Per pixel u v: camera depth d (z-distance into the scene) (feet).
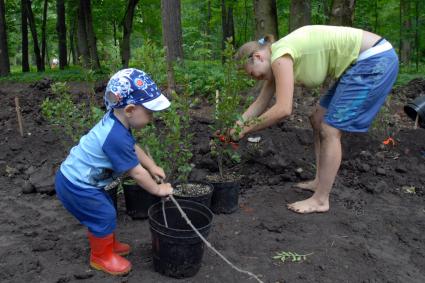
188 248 9.16
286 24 56.08
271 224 12.07
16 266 9.76
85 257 10.31
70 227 11.98
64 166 9.39
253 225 12.10
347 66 12.01
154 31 74.84
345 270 10.02
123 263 9.61
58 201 13.82
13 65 145.69
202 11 70.23
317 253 10.63
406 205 13.85
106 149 8.90
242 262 10.16
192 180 13.17
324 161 12.45
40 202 13.75
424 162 16.98
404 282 9.75
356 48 11.78
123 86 8.80
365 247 11.04
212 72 23.99
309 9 27.94
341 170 16.33
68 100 14.34
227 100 12.44
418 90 26.78
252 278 9.53
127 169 8.99
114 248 10.21
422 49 59.31
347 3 27.48
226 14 62.08
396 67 11.98
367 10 51.65
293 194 14.29
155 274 9.60
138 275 9.55
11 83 45.62
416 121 17.60
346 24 27.76
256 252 10.65
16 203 13.61
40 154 17.43
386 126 19.31
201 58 41.91
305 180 15.39
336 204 13.70
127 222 12.35
